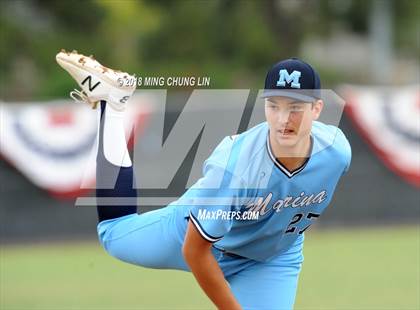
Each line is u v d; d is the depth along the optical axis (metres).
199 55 91.50
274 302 18.56
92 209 44.72
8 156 43.91
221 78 87.12
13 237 44.22
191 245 16.75
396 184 46.72
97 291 31.72
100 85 18.89
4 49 83.62
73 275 35.59
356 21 103.12
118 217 18.95
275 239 18.05
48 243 44.31
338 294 30.19
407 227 46.53
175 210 18.45
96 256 40.56
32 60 85.25
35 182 44.12
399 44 105.50
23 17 90.56
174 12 92.38
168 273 36.00
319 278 33.56
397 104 46.59
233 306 17.03
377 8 95.00
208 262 16.84
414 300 28.84
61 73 77.06
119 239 18.86
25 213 44.28
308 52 103.62
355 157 46.44
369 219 46.69
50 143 44.06
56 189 44.22
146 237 18.62
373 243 42.34
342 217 46.69
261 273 18.66
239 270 18.77
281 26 97.50
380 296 29.66
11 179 44.09
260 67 93.56
